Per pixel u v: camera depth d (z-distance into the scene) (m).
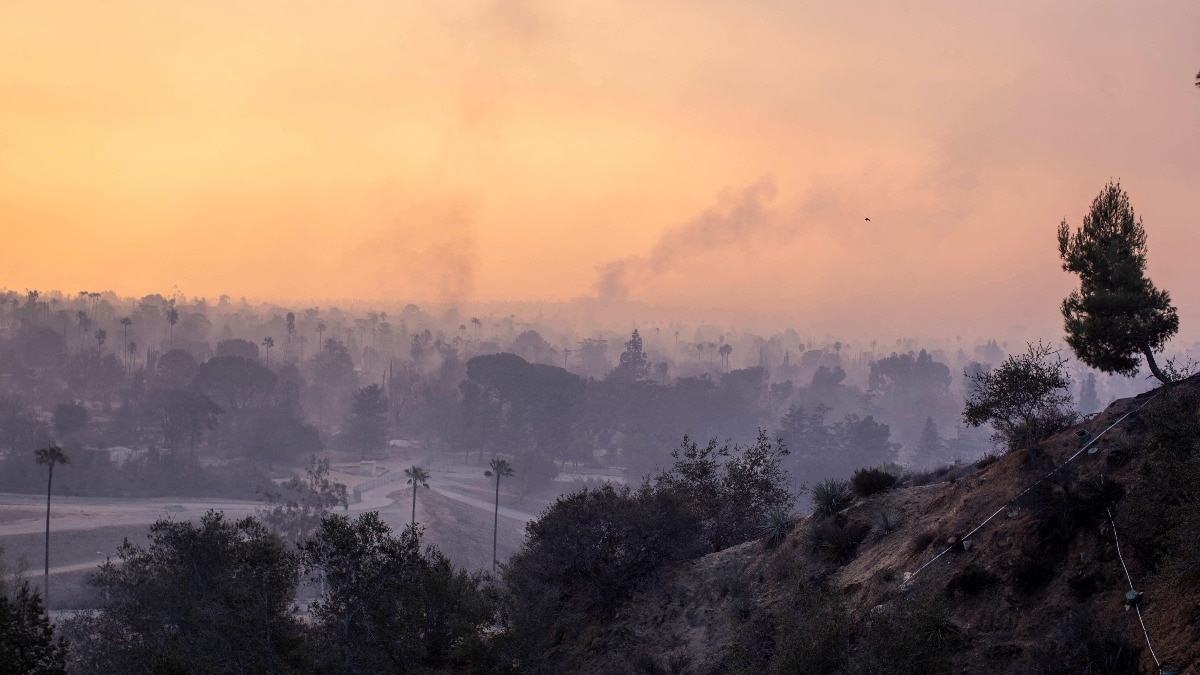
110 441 153.75
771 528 26.34
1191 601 14.12
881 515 23.22
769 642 20.20
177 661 22.88
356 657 22.53
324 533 23.58
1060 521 17.72
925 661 16.03
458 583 26.19
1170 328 20.19
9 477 121.19
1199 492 15.12
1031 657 15.55
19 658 19.83
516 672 25.28
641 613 25.98
